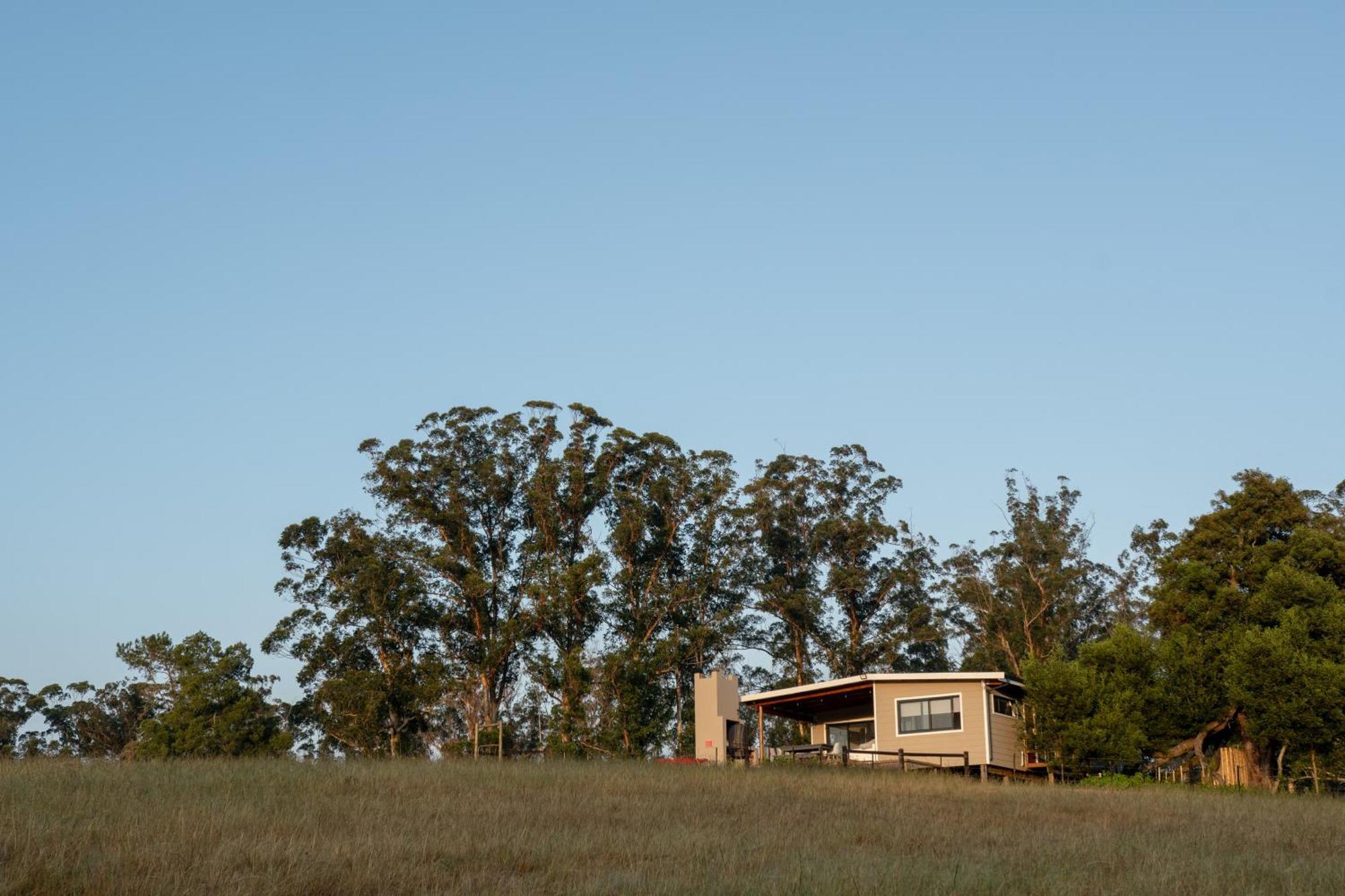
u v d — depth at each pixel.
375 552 56.53
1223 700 38.44
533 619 56.25
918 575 62.44
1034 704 38.56
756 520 62.66
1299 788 38.53
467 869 15.32
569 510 60.06
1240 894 14.67
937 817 22.23
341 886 13.95
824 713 43.72
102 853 15.01
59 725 63.19
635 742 54.25
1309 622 37.72
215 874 13.95
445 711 56.31
